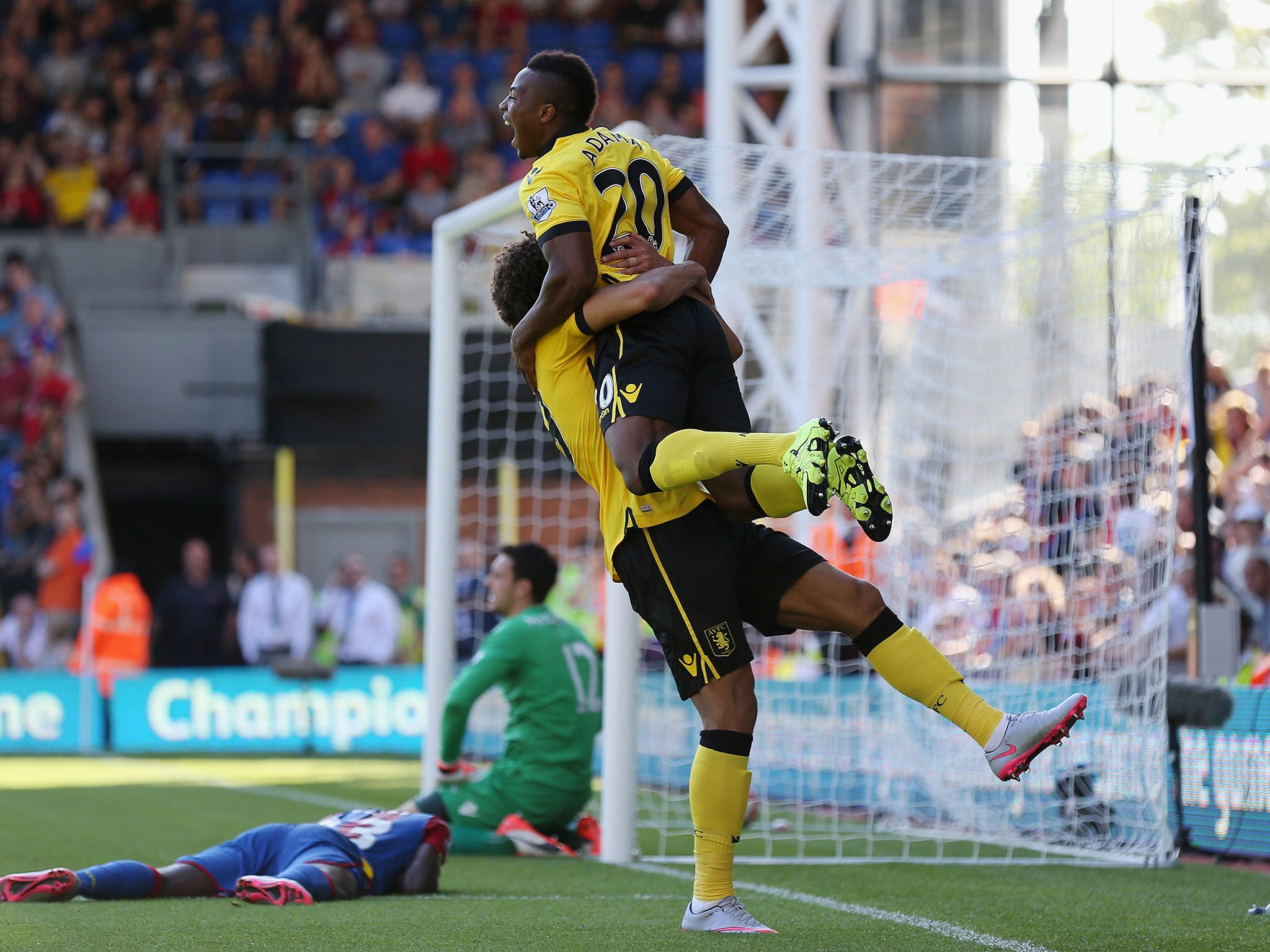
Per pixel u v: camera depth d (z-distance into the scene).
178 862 13.07
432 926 11.34
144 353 46.22
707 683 10.73
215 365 46.41
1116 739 17.14
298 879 12.59
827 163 17.52
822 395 28.33
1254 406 31.36
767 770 23.20
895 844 18.80
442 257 19.67
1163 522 16.56
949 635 21.73
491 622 39.47
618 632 17.06
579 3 60.41
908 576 22.62
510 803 17.28
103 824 20.67
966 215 18.55
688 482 9.95
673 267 10.62
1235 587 24.84
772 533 10.93
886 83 32.62
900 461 22.72
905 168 17.70
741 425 10.88
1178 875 15.54
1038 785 18.12
